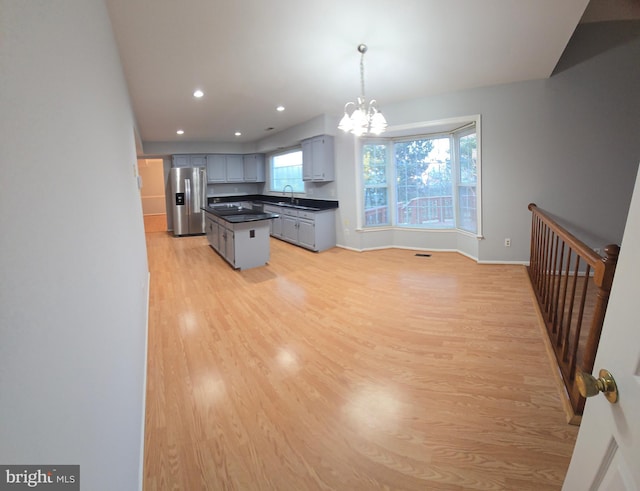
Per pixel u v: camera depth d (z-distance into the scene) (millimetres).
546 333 2570
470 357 2365
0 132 386
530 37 2936
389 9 2428
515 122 4285
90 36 1157
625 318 654
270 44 2893
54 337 511
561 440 1606
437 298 3523
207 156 8617
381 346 2574
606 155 3971
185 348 2611
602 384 682
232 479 1448
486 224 4637
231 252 5070
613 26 3805
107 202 1206
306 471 1483
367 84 4086
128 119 3133
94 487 657
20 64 464
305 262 5348
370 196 6004
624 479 606
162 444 1643
